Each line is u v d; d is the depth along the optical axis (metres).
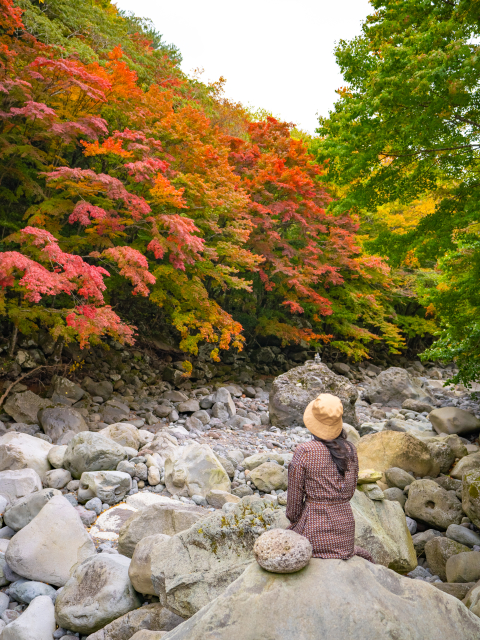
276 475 7.00
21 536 4.69
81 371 11.49
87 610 3.94
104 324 7.28
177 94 14.73
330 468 2.65
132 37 14.64
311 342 17.67
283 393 10.88
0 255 6.15
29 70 7.77
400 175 6.71
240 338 10.97
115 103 9.10
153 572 3.69
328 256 15.55
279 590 2.46
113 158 9.18
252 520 3.73
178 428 9.65
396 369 14.44
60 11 11.28
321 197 13.98
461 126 6.21
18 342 10.94
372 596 2.45
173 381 13.08
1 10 7.99
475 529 5.62
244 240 10.97
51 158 9.05
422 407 13.03
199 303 10.48
